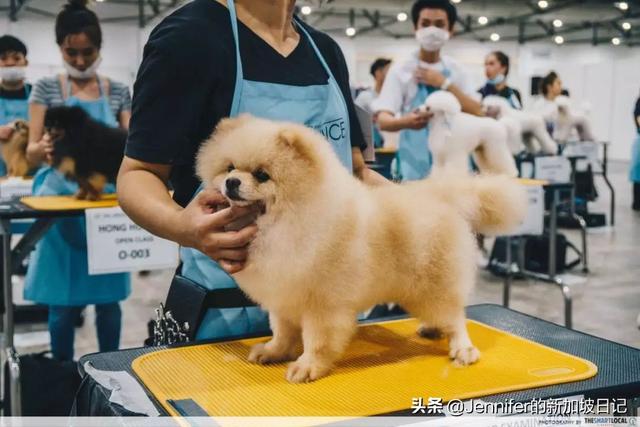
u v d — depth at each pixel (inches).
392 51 682.2
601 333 183.3
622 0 494.0
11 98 201.8
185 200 62.2
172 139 56.3
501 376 51.5
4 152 185.0
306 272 48.8
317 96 63.6
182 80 56.2
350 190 52.2
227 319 65.3
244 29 60.6
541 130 264.1
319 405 45.4
